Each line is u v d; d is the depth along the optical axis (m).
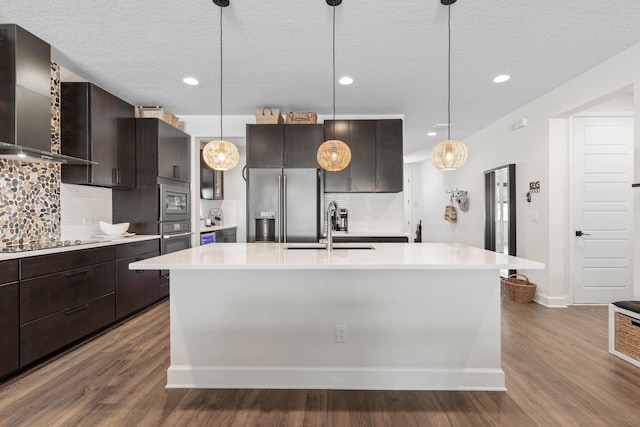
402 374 2.03
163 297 3.91
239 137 4.52
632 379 2.09
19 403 1.83
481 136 5.33
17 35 2.31
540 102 3.81
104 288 2.90
